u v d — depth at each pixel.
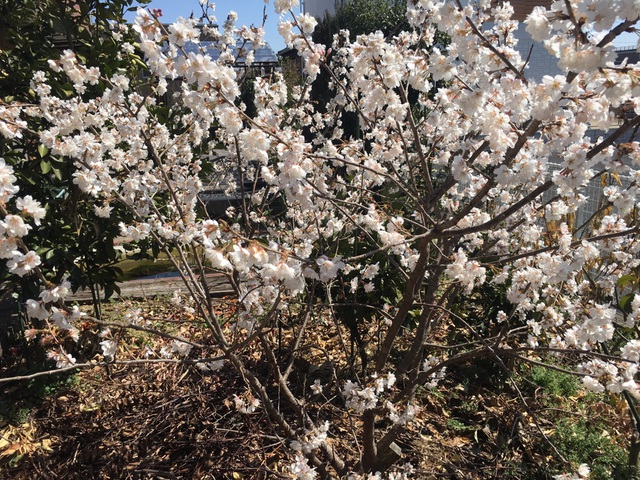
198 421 2.88
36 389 3.25
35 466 2.69
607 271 3.05
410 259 2.56
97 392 3.27
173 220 2.44
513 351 2.07
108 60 3.34
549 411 3.08
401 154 2.78
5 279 3.09
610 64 1.29
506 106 1.67
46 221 3.17
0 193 1.40
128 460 2.70
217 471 2.58
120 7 3.40
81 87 2.41
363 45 2.06
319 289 3.40
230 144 3.40
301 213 3.10
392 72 1.94
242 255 1.41
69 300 4.53
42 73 2.57
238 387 3.06
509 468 2.68
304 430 2.22
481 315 3.84
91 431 2.92
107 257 3.48
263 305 2.67
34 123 3.10
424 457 2.74
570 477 1.85
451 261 2.27
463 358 2.22
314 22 2.17
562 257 2.10
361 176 2.90
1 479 2.60
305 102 4.11
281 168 1.66
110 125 3.11
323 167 2.64
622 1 1.12
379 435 2.88
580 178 1.55
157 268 5.32
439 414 3.15
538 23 1.36
